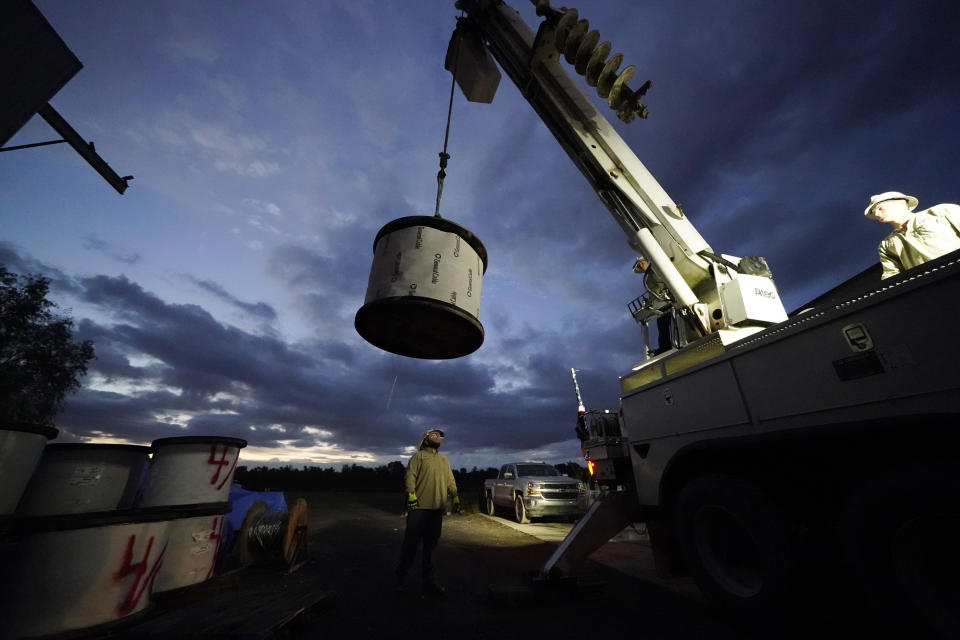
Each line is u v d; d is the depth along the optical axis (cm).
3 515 252
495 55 470
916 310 170
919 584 176
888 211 279
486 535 761
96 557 266
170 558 344
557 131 437
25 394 1661
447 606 345
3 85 439
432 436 418
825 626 218
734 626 277
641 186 372
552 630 285
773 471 245
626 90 323
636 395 365
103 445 313
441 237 186
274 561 494
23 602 247
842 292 324
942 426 156
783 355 230
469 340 201
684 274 353
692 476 312
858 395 190
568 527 870
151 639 238
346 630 293
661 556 343
